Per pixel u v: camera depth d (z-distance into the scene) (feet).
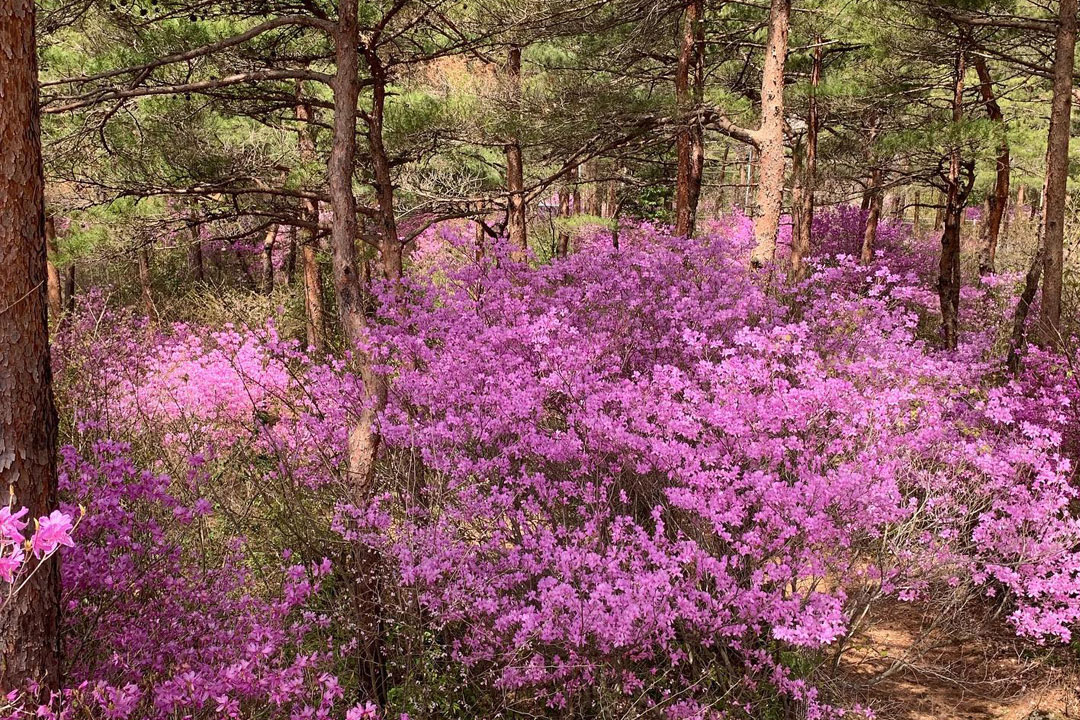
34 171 9.51
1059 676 17.04
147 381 25.68
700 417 16.65
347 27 18.47
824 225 69.46
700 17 39.52
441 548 13.92
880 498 14.75
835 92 42.01
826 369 19.19
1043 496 16.30
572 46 42.19
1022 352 25.32
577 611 12.63
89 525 11.21
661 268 25.79
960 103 40.11
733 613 14.74
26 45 9.45
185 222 31.94
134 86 20.26
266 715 10.97
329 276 54.65
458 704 14.65
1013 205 94.38
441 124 32.55
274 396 22.98
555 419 19.11
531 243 59.26
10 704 8.48
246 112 30.37
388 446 17.99
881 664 17.85
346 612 14.57
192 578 12.98
